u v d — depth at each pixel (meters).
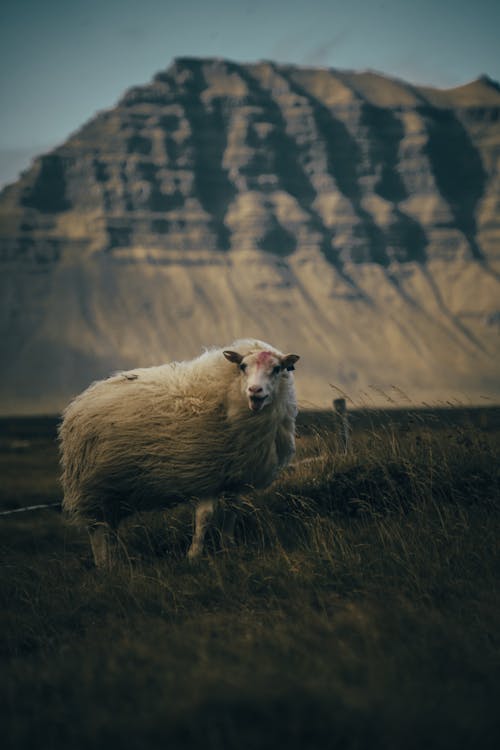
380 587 7.53
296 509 10.19
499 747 4.39
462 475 10.34
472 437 11.08
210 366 10.62
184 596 8.03
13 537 15.98
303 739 4.43
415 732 4.45
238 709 4.74
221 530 10.18
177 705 4.86
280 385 10.62
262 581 8.08
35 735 4.83
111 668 5.76
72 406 11.17
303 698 4.79
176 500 10.66
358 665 5.54
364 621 6.50
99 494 10.83
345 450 11.61
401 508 9.69
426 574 7.84
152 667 5.78
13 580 9.64
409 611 6.74
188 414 10.39
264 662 5.64
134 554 10.34
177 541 10.45
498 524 8.92
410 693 5.03
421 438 11.31
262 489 10.89
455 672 5.47
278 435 10.81
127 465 10.53
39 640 7.29
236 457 10.37
